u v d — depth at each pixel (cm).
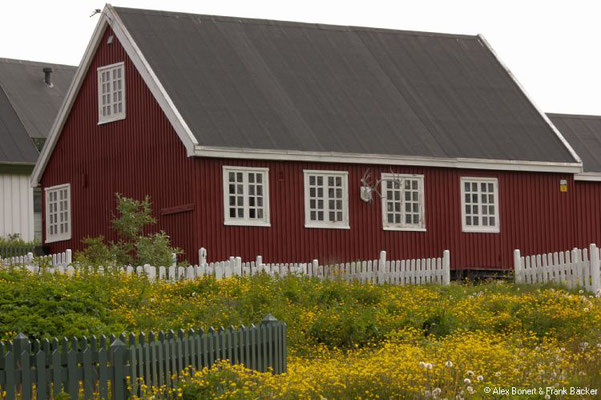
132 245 3684
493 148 4319
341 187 3988
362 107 4231
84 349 1659
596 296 2977
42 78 6159
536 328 2559
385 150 4072
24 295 2231
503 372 1953
